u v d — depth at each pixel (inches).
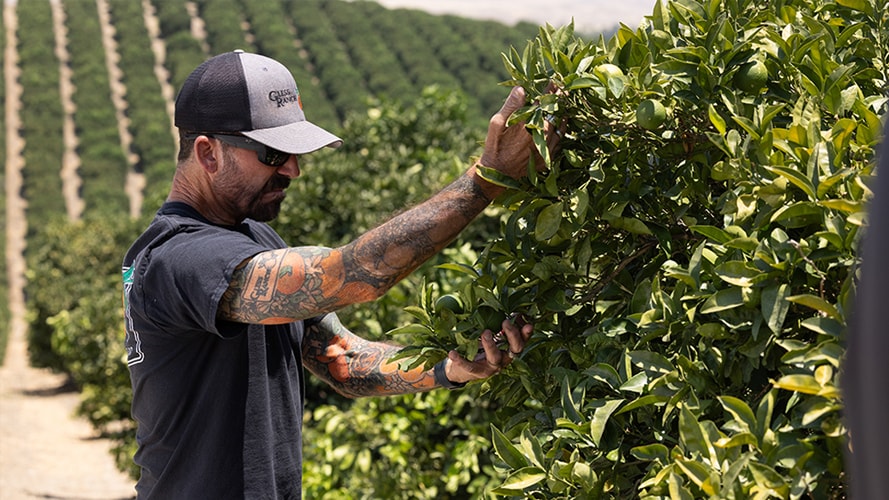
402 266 64.8
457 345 66.6
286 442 77.7
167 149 1354.6
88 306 467.2
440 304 66.4
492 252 65.9
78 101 1461.6
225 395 73.6
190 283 68.6
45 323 655.1
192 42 1643.7
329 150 260.2
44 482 423.5
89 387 451.2
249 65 74.6
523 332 65.2
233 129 73.5
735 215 56.4
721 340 56.2
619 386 59.3
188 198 77.0
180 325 71.3
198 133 74.9
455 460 162.1
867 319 17.1
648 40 64.8
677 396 53.2
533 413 69.6
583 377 64.1
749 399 55.8
